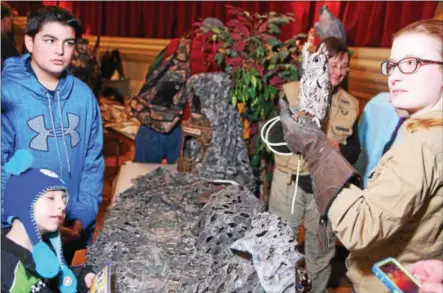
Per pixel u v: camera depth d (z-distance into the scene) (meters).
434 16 2.59
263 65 2.16
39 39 1.54
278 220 1.31
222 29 2.21
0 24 2.72
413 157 0.96
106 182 3.65
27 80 1.58
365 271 1.14
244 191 1.72
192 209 1.72
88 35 5.23
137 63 4.98
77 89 1.68
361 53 3.02
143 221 1.63
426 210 1.01
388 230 0.97
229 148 2.12
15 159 1.30
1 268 1.22
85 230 1.75
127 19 4.89
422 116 1.02
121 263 1.38
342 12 3.13
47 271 1.23
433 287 0.88
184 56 2.61
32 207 1.25
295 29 3.38
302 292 1.17
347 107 2.05
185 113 2.69
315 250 2.12
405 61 1.01
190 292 1.24
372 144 2.10
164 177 2.00
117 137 3.59
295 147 1.10
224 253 1.35
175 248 1.46
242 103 2.17
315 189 1.05
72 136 1.66
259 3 3.64
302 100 1.26
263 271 1.17
